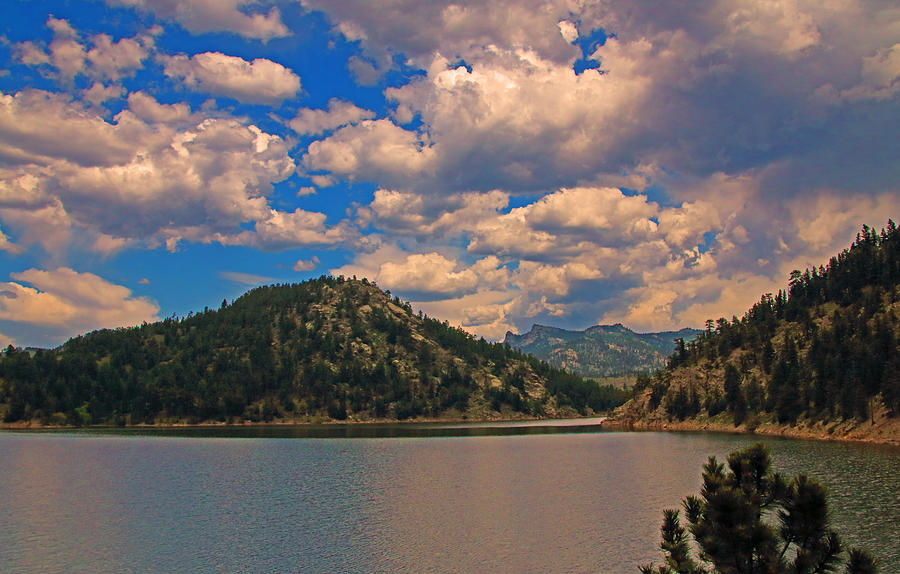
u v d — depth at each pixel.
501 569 57.53
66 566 60.22
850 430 165.00
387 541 67.75
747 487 30.17
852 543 58.31
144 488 105.25
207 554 63.47
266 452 168.88
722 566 28.28
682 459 140.25
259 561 60.94
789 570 27.66
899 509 72.81
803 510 28.41
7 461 146.88
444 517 79.88
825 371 188.00
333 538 69.38
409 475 120.75
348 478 117.06
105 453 166.12
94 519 80.12
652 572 35.28
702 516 31.33
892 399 158.00
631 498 91.69
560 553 62.22
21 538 70.50
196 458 153.50
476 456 155.38
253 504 90.12
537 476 116.94
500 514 81.25
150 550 65.19
